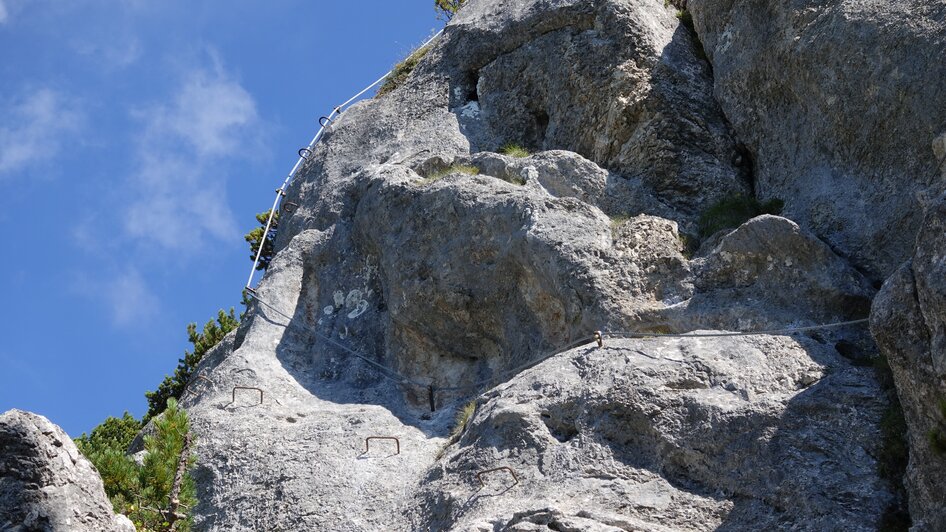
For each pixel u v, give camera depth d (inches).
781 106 678.5
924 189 551.8
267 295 713.6
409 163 738.2
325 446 604.7
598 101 733.9
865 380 526.3
